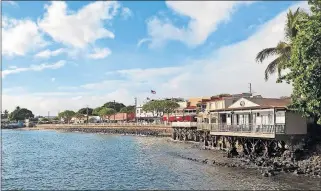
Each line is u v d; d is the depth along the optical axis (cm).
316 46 3531
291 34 4869
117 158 5181
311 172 3384
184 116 10069
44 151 6531
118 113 18625
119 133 13675
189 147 6531
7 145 8175
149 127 12038
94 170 4047
